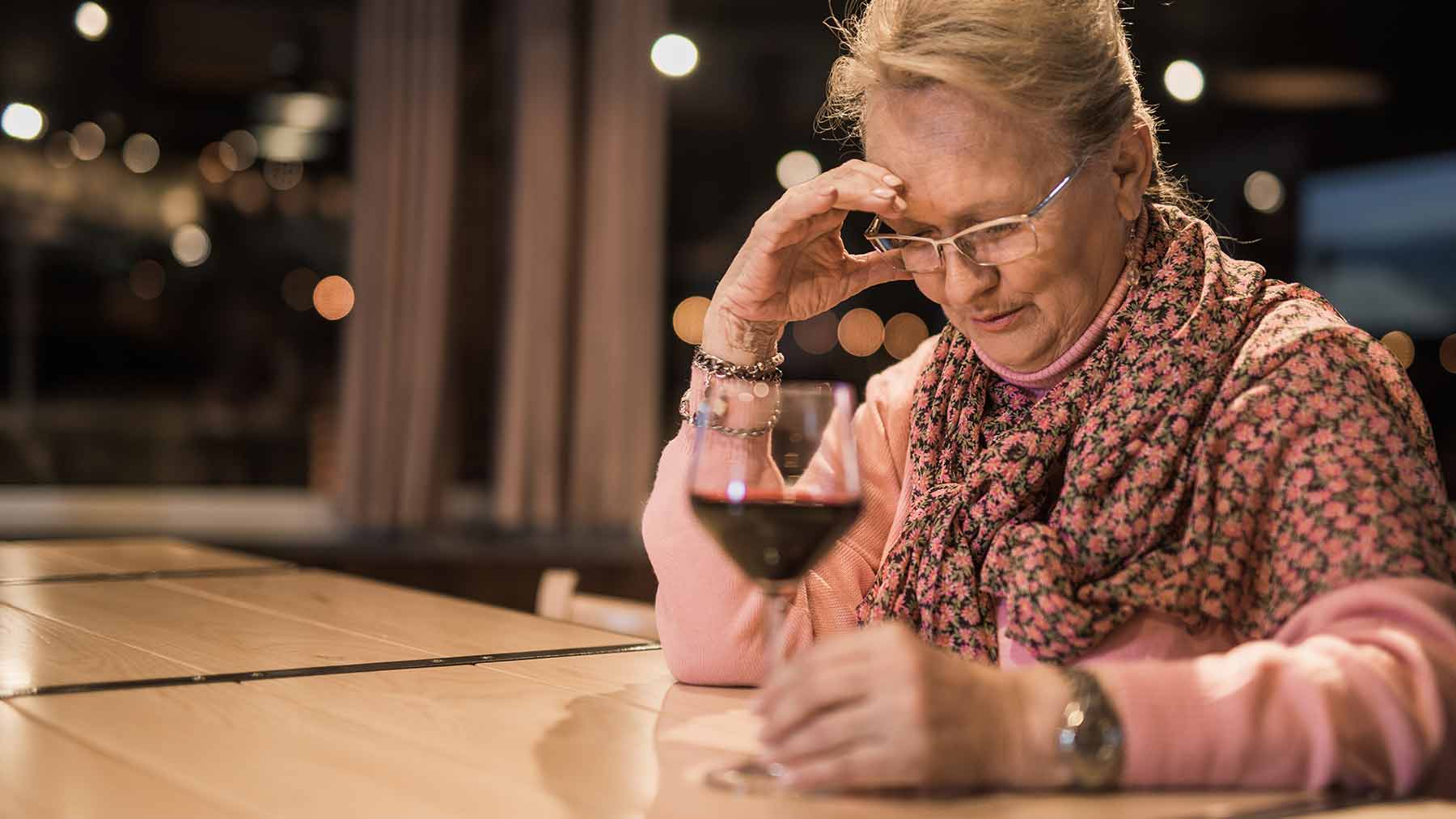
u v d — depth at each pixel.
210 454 5.12
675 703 1.00
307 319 5.11
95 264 4.98
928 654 0.73
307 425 5.16
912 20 1.08
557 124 4.54
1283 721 0.75
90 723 0.89
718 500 0.80
